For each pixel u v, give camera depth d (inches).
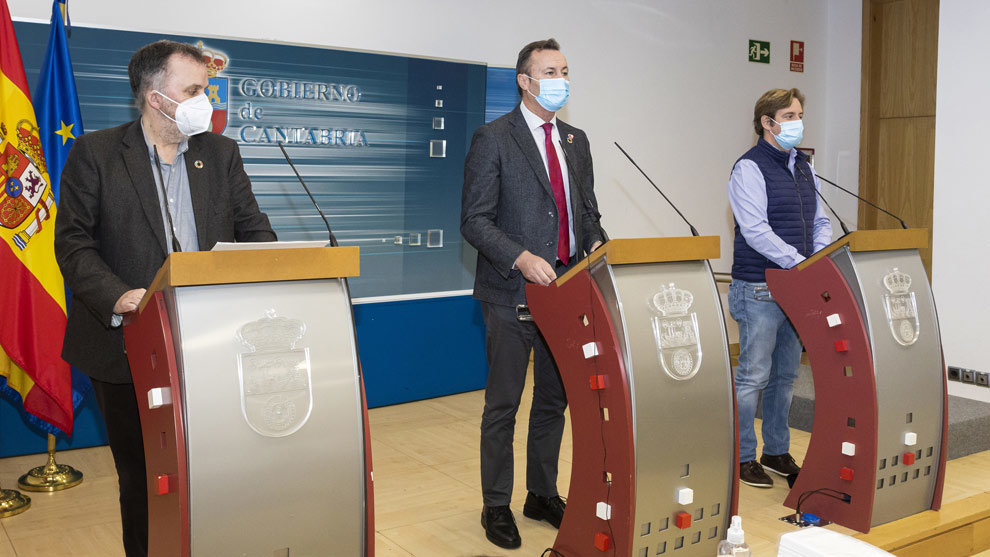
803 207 126.9
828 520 113.7
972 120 167.3
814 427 115.4
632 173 224.1
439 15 185.8
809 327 114.0
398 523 112.0
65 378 123.3
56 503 119.3
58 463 136.2
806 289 113.4
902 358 111.3
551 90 103.3
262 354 65.5
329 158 164.7
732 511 89.3
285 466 65.7
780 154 126.6
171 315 64.0
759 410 168.2
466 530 109.7
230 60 151.7
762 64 246.7
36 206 121.6
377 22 177.3
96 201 78.5
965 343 169.6
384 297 173.9
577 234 104.8
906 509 114.8
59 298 123.6
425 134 177.6
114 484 127.6
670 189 231.9
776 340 130.4
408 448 147.0
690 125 233.6
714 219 241.9
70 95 129.0
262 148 156.6
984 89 164.9
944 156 172.6
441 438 153.6
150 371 66.8
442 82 178.7
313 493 67.0
